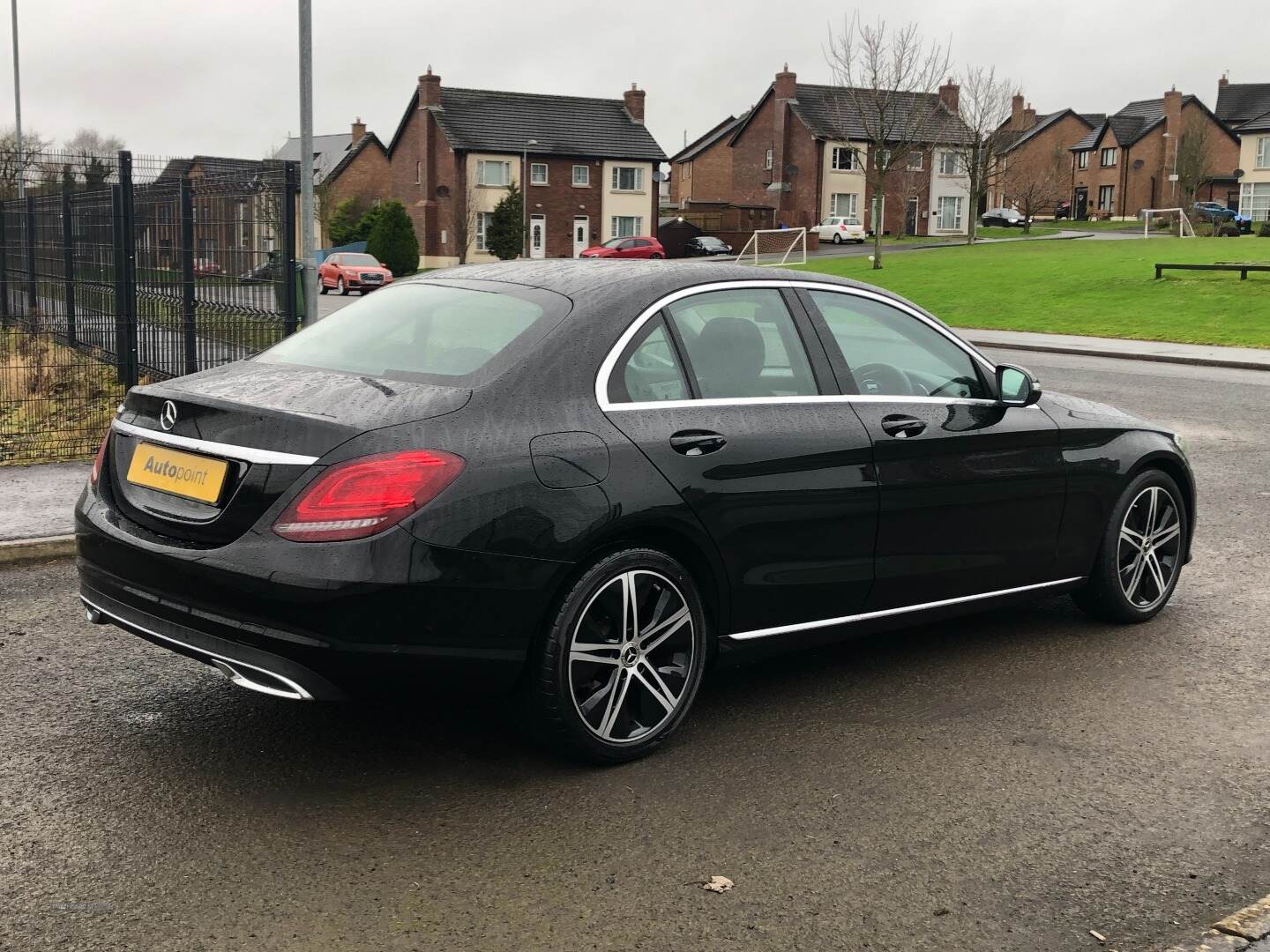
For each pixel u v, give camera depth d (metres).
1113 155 91.38
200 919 2.92
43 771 3.75
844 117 70.69
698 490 3.89
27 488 7.71
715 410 4.03
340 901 3.02
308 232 10.45
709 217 67.62
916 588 4.62
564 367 3.75
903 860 3.30
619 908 3.02
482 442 3.50
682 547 3.99
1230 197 89.69
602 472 3.68
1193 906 3.10
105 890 3.04
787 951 2.84
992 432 4.77
